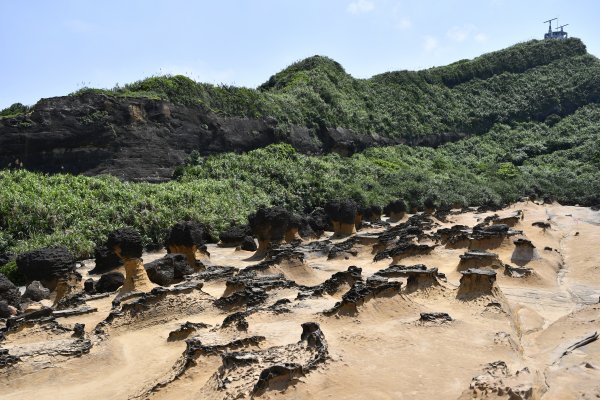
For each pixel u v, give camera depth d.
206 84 79.31
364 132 95.81
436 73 127.50
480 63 130.50
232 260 41.78
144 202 50.44
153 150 66.44
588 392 14.33
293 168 71.56
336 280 26.19
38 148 59.50
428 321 20.06
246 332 19.72
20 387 18.58
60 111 61.41
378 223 57.50
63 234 44.16
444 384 15.09
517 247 34.34
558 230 47.50
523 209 62.38
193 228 36.53
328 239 48.25
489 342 18.28
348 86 108.12
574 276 32.69
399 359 16.83
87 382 18.97
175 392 16.39
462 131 111.81
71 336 22.47
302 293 24.95
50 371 19.30
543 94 119.44
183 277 33.31
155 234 48.09
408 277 25.52
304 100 91.94
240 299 25.44
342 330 19.38
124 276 33.25
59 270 32.81
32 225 44.88
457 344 18.16
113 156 63.62
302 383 14.44
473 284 23.97
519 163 98.19
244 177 66.19
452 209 67.44
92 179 54.12
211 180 63.16
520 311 23.95
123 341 22.41
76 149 61.75
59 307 28.38
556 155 97.69
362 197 67.12
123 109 65.81
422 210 70.56
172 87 73.12
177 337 21.86
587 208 65.81
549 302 26.89
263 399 13.80
